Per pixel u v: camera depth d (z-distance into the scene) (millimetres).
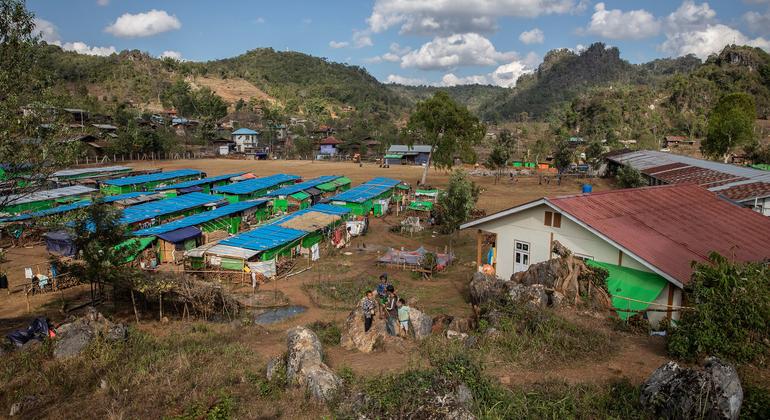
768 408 10320
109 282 24750
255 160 115250
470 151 71562
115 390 14297
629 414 10828
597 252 21703
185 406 13016
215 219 44344
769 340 13781
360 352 16500
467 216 40500
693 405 10141
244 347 18688
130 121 111062
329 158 121062
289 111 193625
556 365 13992
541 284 20375
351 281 31734
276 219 46125
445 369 12211
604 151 106312
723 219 26250
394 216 56312
